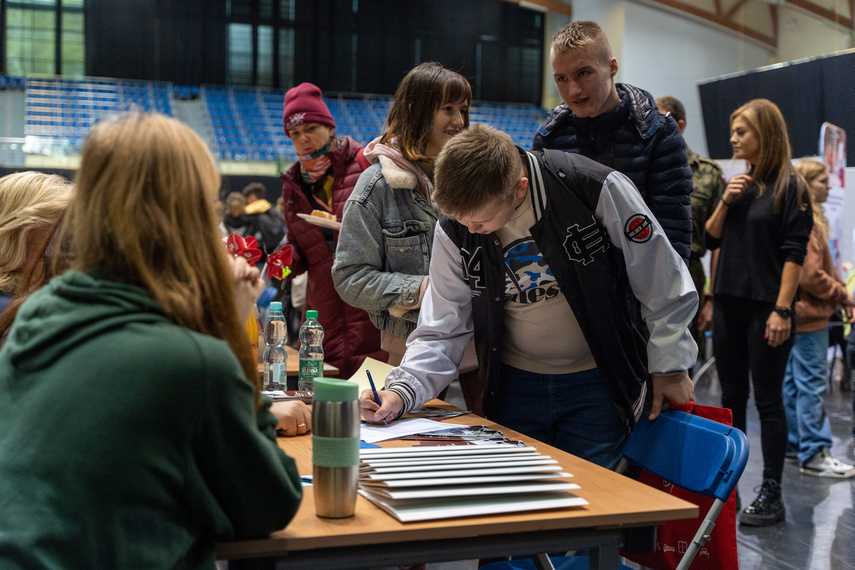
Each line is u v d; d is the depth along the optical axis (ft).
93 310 2.89
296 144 8.96
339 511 3.43
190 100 41.14
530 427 5.97
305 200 9.03
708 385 19.34
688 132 34.86
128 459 2.71
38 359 2.90
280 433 5.11
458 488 3.61
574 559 5.31
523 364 5.93
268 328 6.79
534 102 44.37
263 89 41.52
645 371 5.84
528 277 5.47
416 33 42.11
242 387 2.96
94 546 2.67
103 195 2.96
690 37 34.35
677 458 4.91
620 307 5.47
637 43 34.09
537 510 3.57
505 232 5.41
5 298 5.22
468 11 42.55
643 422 5.31
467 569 8.55
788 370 12.73
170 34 39.63
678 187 7.27
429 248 7.08
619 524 3.59
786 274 9.31
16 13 38.14
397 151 7.02
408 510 3.47
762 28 31.53
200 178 3.08
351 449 3.43
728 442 4.57
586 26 7.12
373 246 6.93
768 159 9.46
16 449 2.78
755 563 8.59
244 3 40.24
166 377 2.77
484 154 4.69
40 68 38.75
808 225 9.25
